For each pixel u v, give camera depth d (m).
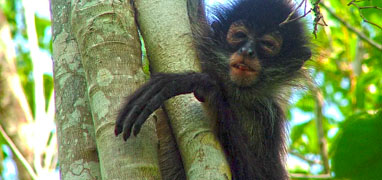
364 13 8.47
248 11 7.91
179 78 5.98
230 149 6.88
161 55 6.21
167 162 7.38
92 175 5.73
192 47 6.53
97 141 5.29
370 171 6.04
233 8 8.01
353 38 13.96
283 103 8.44
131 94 5.41
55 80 6.30
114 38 5.62
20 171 12.67
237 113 7.45
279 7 7.97
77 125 5.96
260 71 7.82
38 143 11.20
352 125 6.01
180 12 6.48
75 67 6.21
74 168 5.77
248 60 7.55
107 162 5.07
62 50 6.33
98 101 5.38
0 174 13.42
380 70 12.14
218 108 6.70
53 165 11.09
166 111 6.14
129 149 5.09
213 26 7.96
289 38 8.08
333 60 13.66
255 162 7.48
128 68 5.57
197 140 5.43
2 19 14.98
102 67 5.49
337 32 14.02
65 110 6.06
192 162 5.35
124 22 5.75
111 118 5.27
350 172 6.08
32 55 11.91
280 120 8.27
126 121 5.20
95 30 5.62
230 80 7.60
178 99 5.86
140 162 5.05
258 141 7.82
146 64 7.70
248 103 7.85
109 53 5.55
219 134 6.71
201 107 5.84
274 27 7.93
